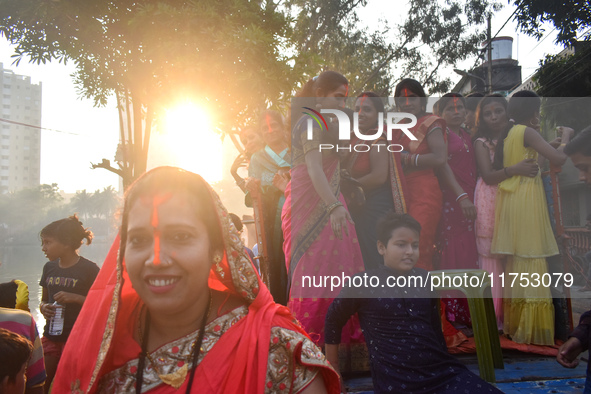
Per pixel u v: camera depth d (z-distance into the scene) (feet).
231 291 3.73
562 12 38.17
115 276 3.77
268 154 10.86
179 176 3.49
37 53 27.53
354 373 8.50
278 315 3.64
